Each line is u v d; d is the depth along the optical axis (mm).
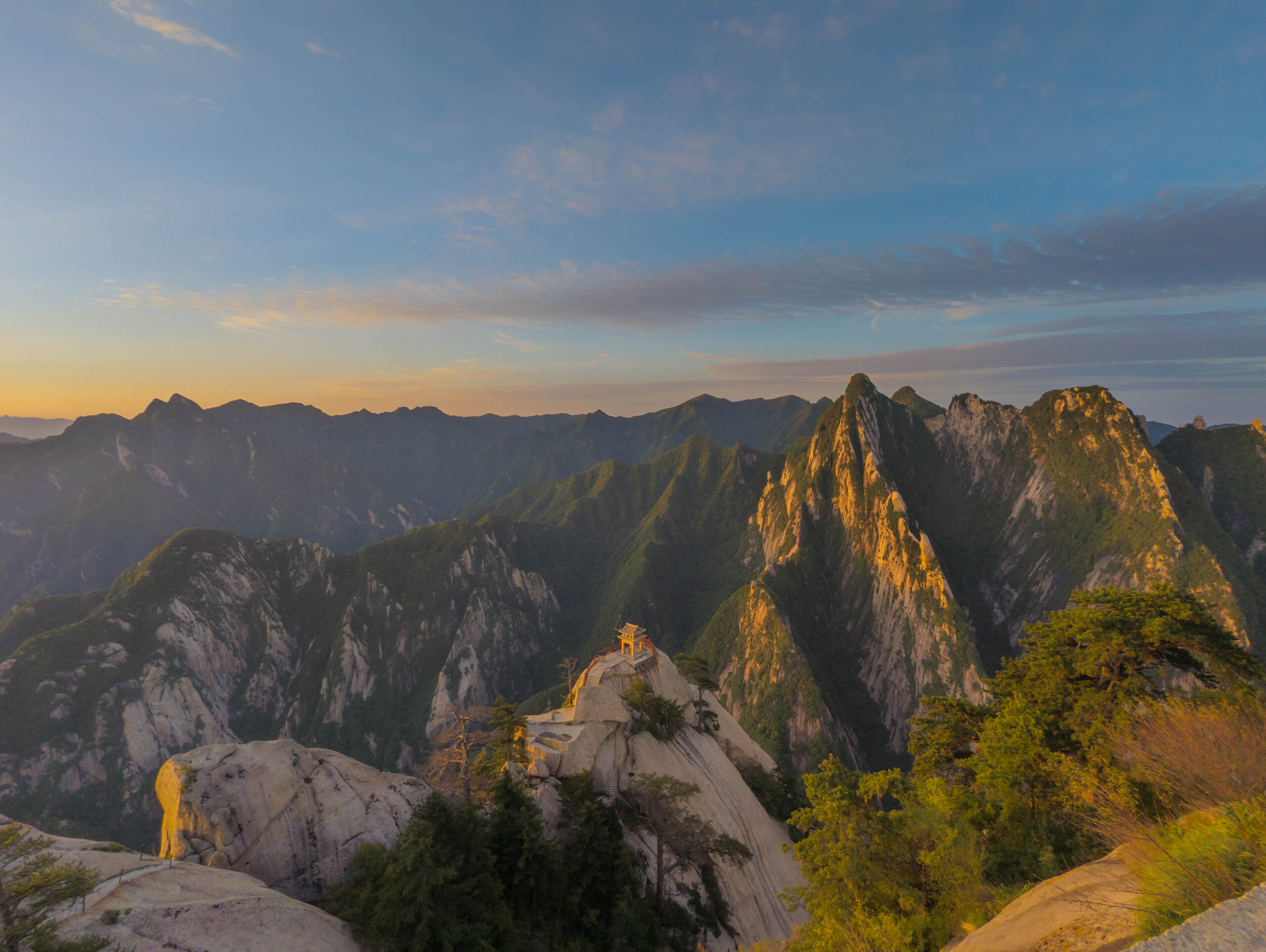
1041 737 23141
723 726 72312
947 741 29547
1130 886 8547
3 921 16875
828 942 17953
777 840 56250
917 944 16016
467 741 44000
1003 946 9406
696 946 37406
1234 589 139375
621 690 58969
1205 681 23344
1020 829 20234
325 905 26859
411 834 26812
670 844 39281
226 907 21734
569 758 45375
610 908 34656
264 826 28156
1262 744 11109
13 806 135500
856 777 22328
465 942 25000
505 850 32281
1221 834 7715
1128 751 15078
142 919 19781
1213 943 4625
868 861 18797
